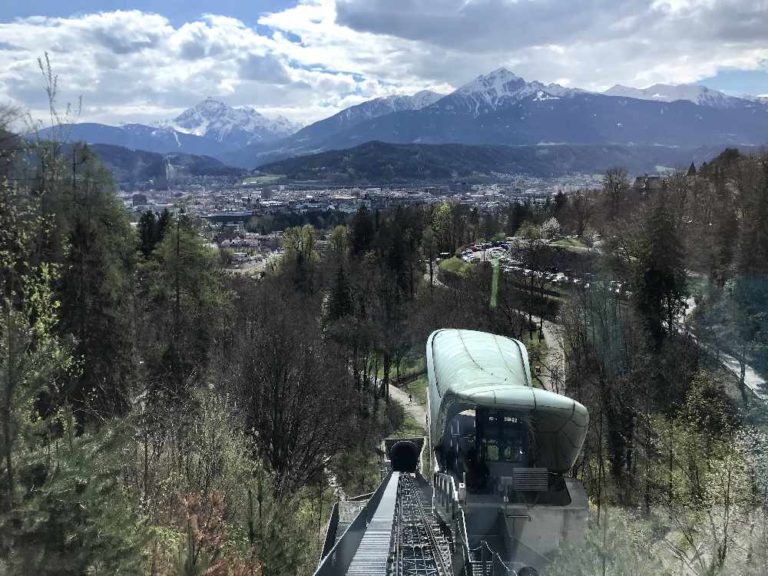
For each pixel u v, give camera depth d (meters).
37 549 7.89
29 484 8.14
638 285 57.12
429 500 25.64
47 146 23.92
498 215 182.00
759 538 20.67
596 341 49.25
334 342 74.31
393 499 25.08
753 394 39.75
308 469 45.59
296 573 18.42
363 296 89.81
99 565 8.62
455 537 18.39
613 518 18.53
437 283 111.25
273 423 43.03
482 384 20.33
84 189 41.41
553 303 76.75
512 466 19.75
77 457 8.86
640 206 87.69
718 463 26.92
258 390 44.97
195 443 23.55
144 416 25.00
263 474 24.30
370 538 19.03
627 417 40.75
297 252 121.75
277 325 54.47
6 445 7.99
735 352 48.34
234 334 62.84
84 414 25.27
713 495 25.16
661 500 31.38
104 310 41.09
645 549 18.81
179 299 63.97
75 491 8.59
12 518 7.79
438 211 144.00
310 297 100.88
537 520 17.94
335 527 25.98
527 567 16.44
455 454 22.61
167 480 18.47
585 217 120.62
